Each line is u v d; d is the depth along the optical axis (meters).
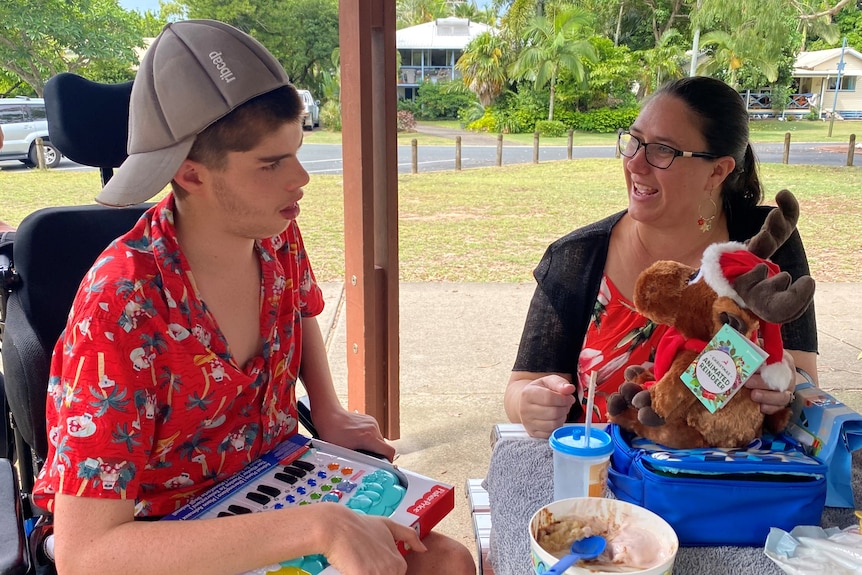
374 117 2.66
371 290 2.75
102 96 1.66
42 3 7.83
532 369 1.72
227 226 1.14
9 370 1.48
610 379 1.67
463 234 7.57
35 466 1.65
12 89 11.44
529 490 1.23
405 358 4.11
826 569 0.95
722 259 1.08
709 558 1.02
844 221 8.02
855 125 19.78
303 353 1.60
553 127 19.22
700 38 11.79
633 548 0.92
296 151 1.12
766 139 16.47
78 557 0.99
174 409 1.16
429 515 1.16
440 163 13.98
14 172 11.02
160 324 1.10
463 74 21.42
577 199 9.77
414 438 3.13
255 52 1.10
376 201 2.76
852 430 1.13
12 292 1.59
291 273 1.39
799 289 0.98
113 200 1.06
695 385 1.08
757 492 1.03
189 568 0.98
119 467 1.03
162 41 1.09
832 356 4.10
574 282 1.70
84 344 1.03
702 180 1.59
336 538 0.99
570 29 17.39
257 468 1.28
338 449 1.34
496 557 1.17
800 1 10.71
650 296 1.11
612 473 1.09
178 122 1.06
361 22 2.44
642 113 1.63
